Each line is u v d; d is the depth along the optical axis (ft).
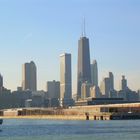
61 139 653.71
